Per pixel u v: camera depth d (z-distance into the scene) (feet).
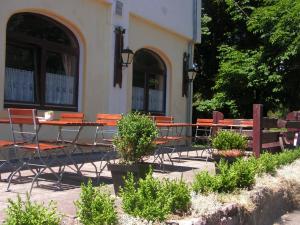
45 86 32.89
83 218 11.91
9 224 10.33
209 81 71.05
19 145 19.31
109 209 11.84
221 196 16.78
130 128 17.85
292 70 57.98
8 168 24.76
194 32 52.65
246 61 61.05
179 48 50.78
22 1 29.68
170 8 47.57
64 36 34.76
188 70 51.93
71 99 35.22
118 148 18.06
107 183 21.45
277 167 24.90
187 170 27.76
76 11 34.35
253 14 59.16
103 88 37.32
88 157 30.94
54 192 18.74
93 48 36.22
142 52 45.52
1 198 17.31
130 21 41.47
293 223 20.06
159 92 48.85
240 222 16.20
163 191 13.88
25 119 18.92
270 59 58.80
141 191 13.79
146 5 43.14
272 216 20.12
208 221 13.83
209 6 68.49
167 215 13.21
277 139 31.09
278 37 54.70
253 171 19.43
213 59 70.33
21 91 31.14
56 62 33.91
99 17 36.76
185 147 45.39
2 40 28.17
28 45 31.73
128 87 41.50
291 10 54.44
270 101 62.69
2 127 28.19
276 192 20.52
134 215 12.73
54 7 32.30
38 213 10.72
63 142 22.31
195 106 67.00
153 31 45.37
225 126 33.58
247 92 64.03
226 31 69.15
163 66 49.16
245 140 26.48
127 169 17.34
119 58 38.73
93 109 36.35
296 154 29.07
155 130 18.33
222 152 24.94
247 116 64.69
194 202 15.25
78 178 22.53
